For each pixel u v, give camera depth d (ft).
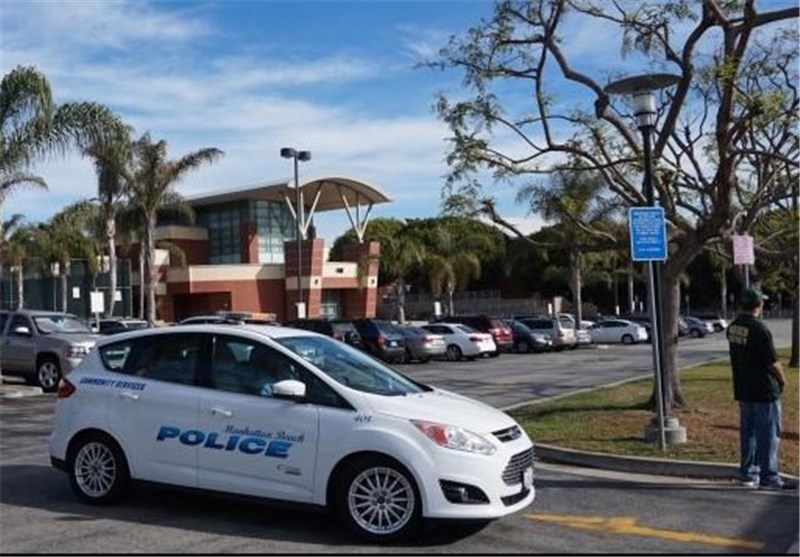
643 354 120.78
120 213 142.51
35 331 67.00
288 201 209.26
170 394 26.17
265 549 22.49
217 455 25.14
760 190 48.55
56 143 70.28
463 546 22.84
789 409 47.73
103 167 130.21
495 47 47.47
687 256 46.91
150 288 133.59
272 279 204.33
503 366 98.94
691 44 42.63
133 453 26.50
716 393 56.08
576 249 52.54
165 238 215.10
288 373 24.99
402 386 26.09
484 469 22.74
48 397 63.26
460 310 280.51
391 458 22.97
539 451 36.81
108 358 28.02
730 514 26.43
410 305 246.88
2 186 71.10
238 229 216.95
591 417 45.50
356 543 23.06
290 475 24.11
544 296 278.67
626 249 52.47
